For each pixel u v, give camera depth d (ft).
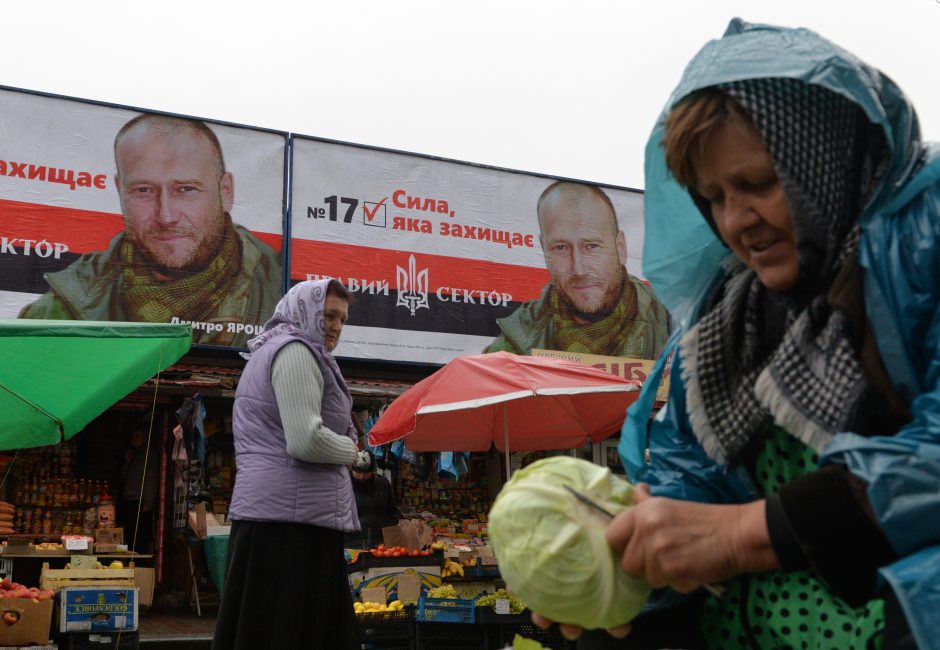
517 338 44.24
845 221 4.09
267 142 40.45
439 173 44.16
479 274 44.11
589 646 5.30
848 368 3.91
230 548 12.67
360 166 42.39
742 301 4.77
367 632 24.99
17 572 29.30
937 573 3.18
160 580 37.32
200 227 38.60
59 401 19.31
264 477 12.50
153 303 37.35
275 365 12.79
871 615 4.18
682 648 5.17
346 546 29.66
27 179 36.24
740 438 4.65
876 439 3.48
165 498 38.45
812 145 4.00
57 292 35.96
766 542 3.63
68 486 37.40
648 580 3.95
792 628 4.62
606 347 45.96
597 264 46.65
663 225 5.39
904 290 3.73
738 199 4.20
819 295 4.15
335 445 12.73
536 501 4.20
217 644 12.33
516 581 4.18
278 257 39.88
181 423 34.68
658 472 5.34
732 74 4.00
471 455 46.26
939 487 3.28
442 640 25.43
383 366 42.24
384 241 42.37
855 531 3.45
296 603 12.38
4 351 18.10
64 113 37.19
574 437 27.20
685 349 4.99
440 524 42.47
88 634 23.82
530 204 45.96
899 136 3.95
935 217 3.72
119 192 37.58
